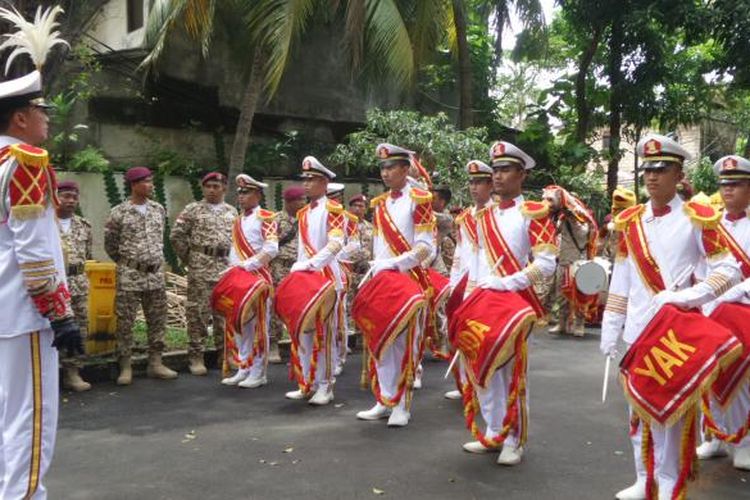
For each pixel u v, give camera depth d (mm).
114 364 7391
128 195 11250
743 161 5023
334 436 5504
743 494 4480
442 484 4527
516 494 4383
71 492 4359
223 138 13250
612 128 16359
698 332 3840
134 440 5383
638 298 4145
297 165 13828
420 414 6176
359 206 9531
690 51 17672
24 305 3381
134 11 12516
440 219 8445
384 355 5738
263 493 4348
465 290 5250
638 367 3949
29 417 3404
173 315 9422
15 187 3246
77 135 11930
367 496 4312
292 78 13977
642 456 4031
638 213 4223
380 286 5664
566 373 7934
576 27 16094
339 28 14391
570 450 5242
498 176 4910
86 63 11461
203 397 6715
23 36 3609
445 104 16438
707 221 3900
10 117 3402
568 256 10211
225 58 13203
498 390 4926
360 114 14883
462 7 13953
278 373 7832
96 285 7527
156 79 12461
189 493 4348
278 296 6504
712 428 4859
